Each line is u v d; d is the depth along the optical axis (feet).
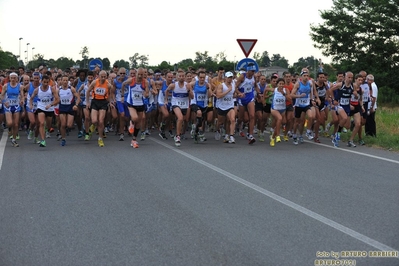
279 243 18.44
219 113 47.47
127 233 19.71
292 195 25.80
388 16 149.38
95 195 25.85
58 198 25.23
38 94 44.09
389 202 24.39
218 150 42.29
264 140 50.26
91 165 34.60
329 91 45.37
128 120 53.01
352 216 21.93
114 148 43.47
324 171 32.37
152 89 51.57
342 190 26.91
